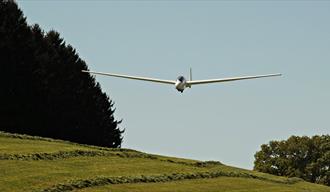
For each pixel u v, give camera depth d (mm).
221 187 191625
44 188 155000
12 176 160500
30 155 184250
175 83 178500
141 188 172750
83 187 163500
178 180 191625
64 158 191125
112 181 173625
